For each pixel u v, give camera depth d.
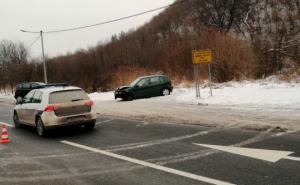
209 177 6.31
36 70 55.38
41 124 11.91
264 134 9.62
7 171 7.61
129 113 16.41
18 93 34.09
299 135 9.27
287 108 13.86
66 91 12.10
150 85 25.25
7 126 15.23
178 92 26.16
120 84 35.84
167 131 11.08
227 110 14.71
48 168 7.67
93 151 9.05
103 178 6.68
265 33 45.75
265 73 32.62
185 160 7.55
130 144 9.55
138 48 52.41
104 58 50.19
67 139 11.04
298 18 42.94
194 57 20.09
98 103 23.69
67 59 56.22
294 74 24.72
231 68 29.00
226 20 54.22
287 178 6.01
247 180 6.04
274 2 50.06
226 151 8.05
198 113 14.47
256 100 16.80
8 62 66.62
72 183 6.51
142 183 6.22
